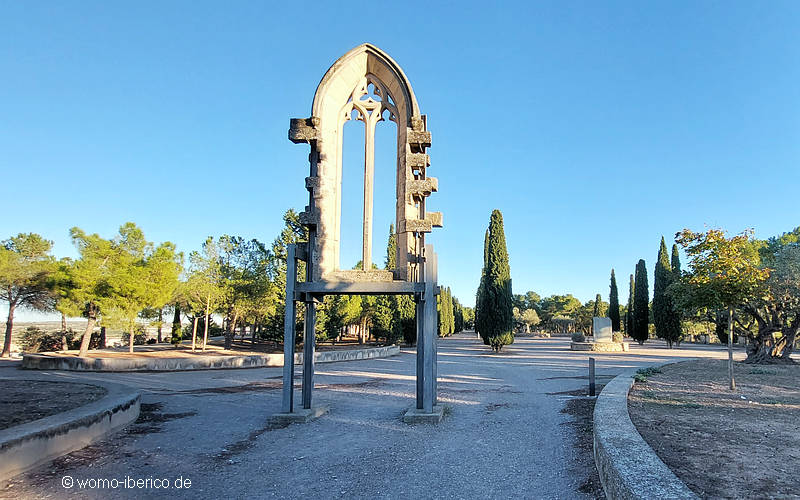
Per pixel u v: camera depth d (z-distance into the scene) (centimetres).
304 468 625
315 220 1030
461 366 2180
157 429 872
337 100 1089
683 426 709
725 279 1169
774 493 432
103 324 2281
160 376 1836
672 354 2959
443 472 596
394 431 834
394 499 508
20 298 2802
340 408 1081
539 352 3312
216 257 2980
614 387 1015
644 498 361
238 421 942
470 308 12569
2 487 556
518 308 8781
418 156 1030
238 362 2192
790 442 614
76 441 724
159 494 535
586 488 516
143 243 2566
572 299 8688
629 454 475
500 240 3334
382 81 1104
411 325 4106
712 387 1147
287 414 927
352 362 2530
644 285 4531
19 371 1961
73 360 2045
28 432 627
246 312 3038
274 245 2970
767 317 2141
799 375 1459
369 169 1076
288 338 963
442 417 931
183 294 2878
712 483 458
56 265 2584
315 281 1016
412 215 1023
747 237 1287
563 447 694
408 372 1970
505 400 1151
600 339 3484
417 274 1018
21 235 2884
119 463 655
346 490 539
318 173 1049
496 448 703
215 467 634
